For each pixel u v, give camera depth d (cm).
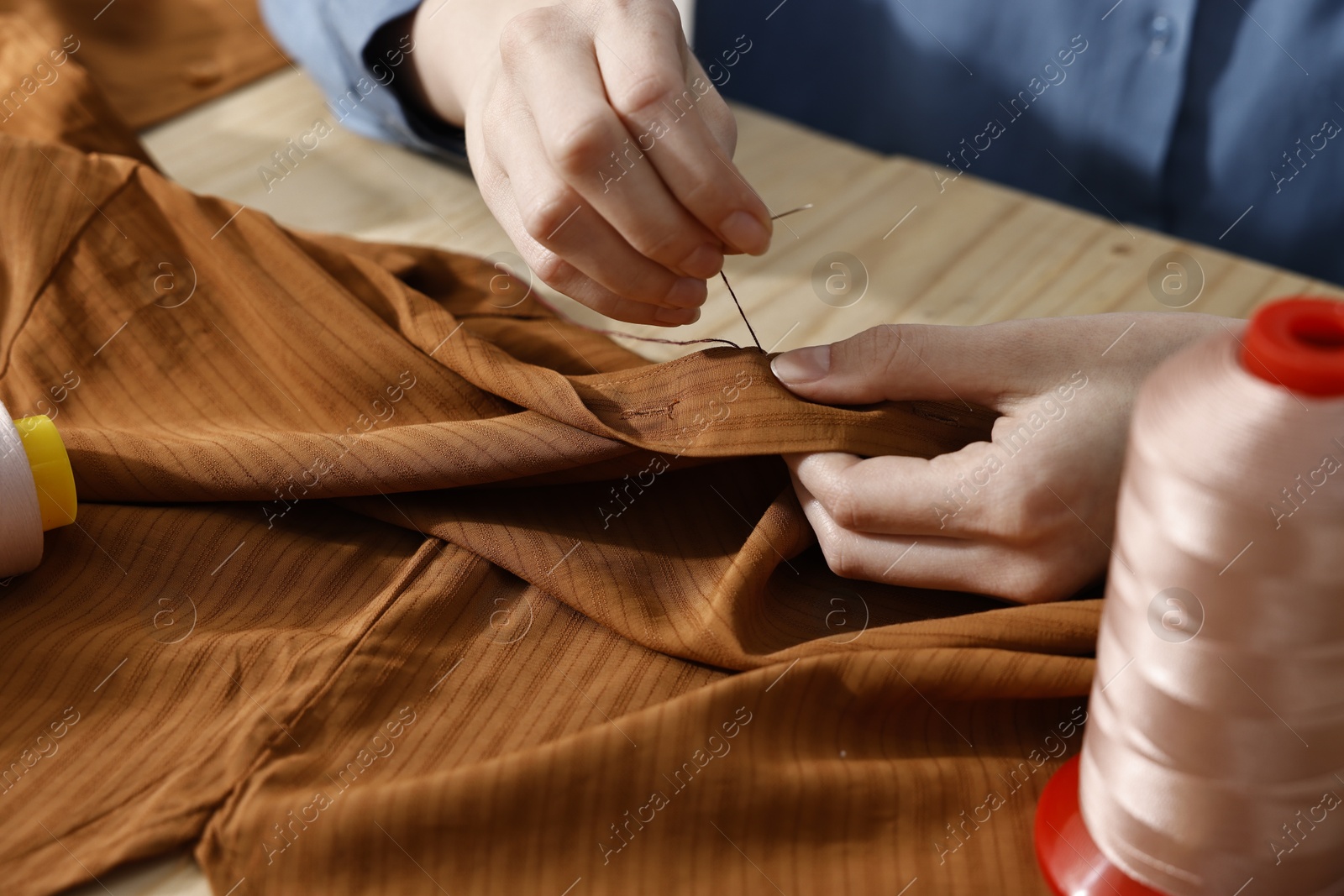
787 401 50
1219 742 31
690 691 44
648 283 51
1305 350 28
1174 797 33
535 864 40
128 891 39
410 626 47
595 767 40
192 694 45
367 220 84
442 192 88
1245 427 27
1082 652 45
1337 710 30
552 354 63
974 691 44
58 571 50
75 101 77
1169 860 34
